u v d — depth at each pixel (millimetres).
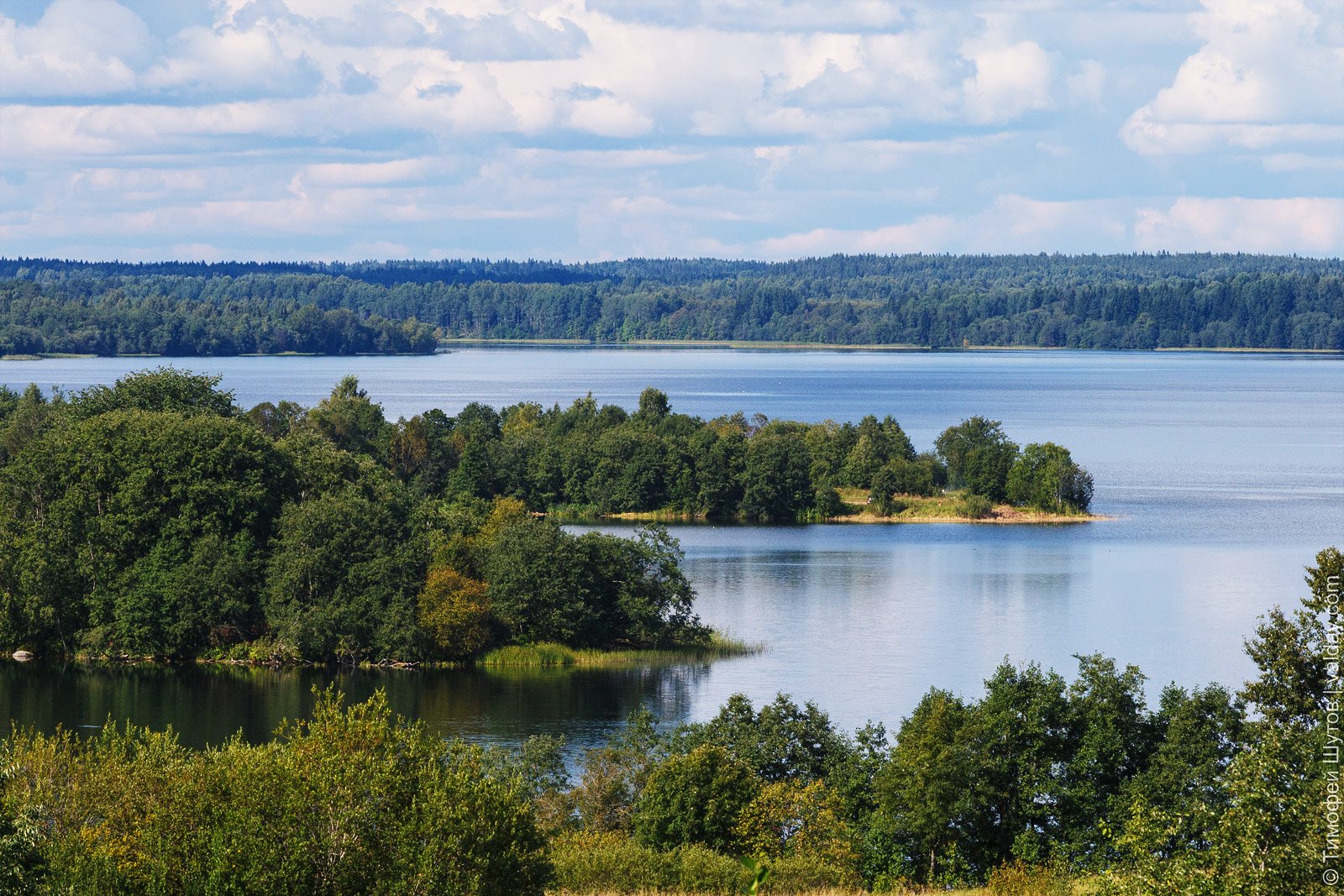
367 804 62438
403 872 60062
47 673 179000
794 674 175750
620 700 162500
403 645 181500
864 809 99688
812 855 90562
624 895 82125
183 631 184375
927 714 98500
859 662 182625
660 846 95062
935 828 91750
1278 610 79000
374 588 185625
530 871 64125
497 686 170750
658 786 96312
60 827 70812
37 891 62031
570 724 151250
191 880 61062
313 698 164875
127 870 62500
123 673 179125
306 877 60344
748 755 107125
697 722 135625
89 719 154375
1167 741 93812
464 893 60625
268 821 61969
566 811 101875
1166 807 89250
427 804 61844
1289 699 76875
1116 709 96688
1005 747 95812
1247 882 54969
